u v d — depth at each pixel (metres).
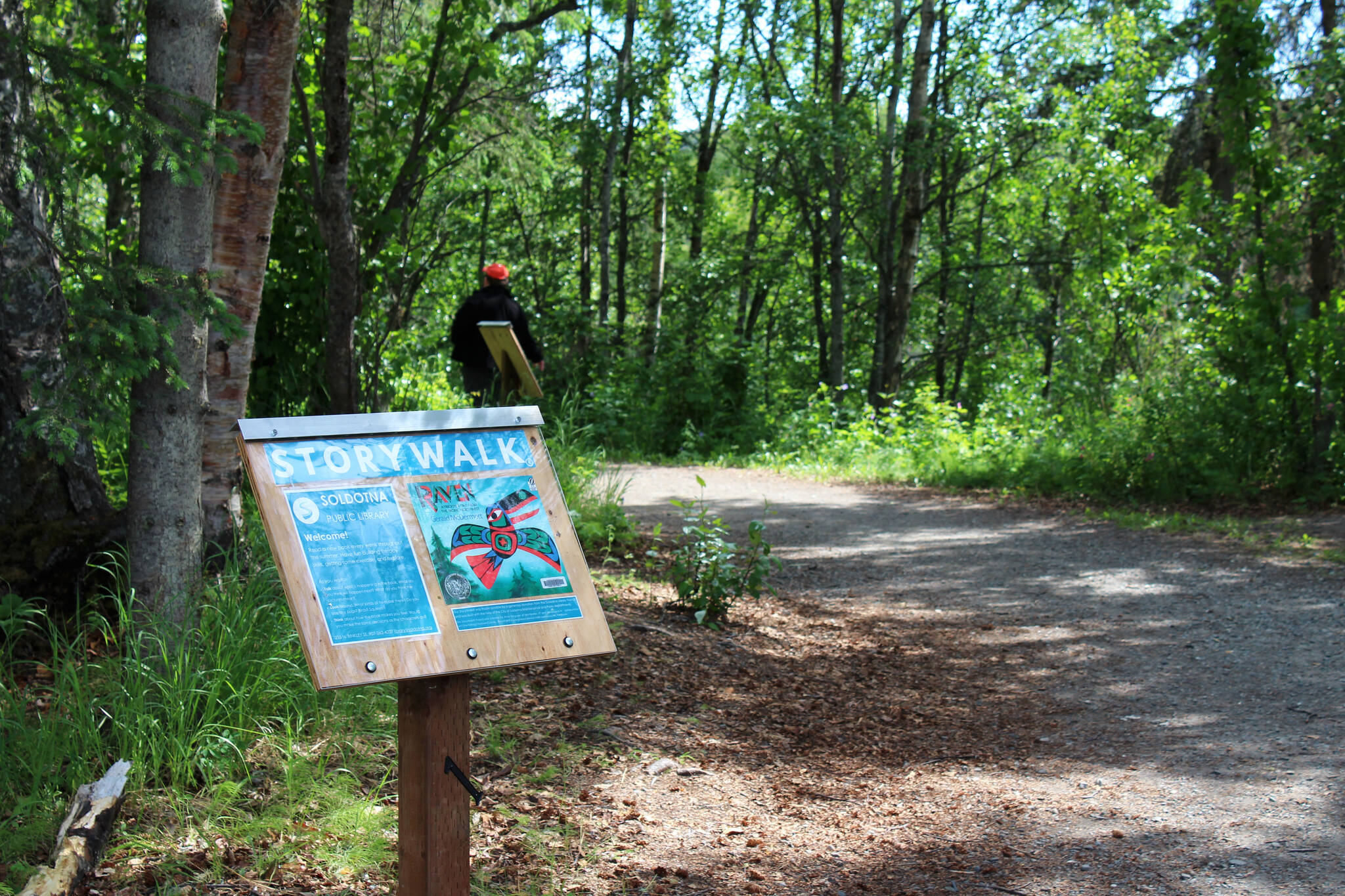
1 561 4.64
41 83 3.74
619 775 4.11
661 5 21.78
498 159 13.06
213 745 3.65
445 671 2.34
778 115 18.56
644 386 17.98
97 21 4.64
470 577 2.46
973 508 11.55
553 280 26.45
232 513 5.46
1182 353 15.91
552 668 5.32
